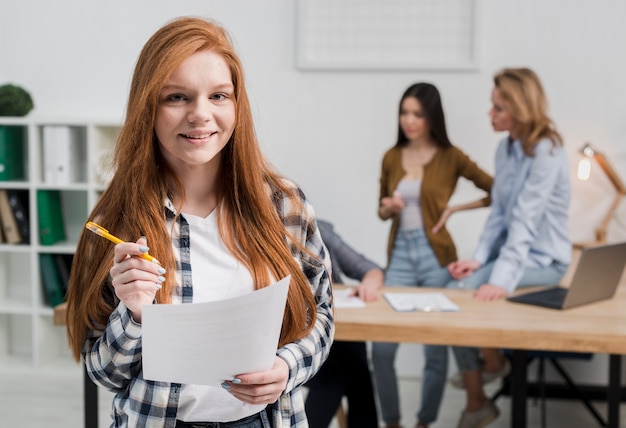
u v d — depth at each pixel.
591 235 4.25
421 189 4.11
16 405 3.97
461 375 3.67
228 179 1.42
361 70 4.34
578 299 2.94
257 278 1.38
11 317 4.71
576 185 4.25
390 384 3.59
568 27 4.20
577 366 4.25
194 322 1.19
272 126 4.43
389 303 2.99
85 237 1.38
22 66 4.57
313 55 4.38
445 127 4.09
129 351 1.29
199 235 1.40
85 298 1.34
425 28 4.29
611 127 4.22
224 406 1.37
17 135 4.57
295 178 4.45
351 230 4.43
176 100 1.30
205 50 1.30
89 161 4.33
